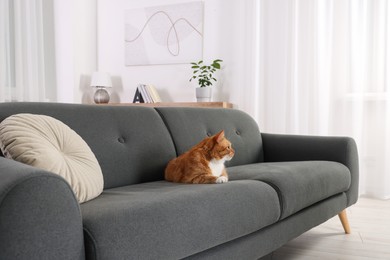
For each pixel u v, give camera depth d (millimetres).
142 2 4824
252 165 2281
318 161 2320
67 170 1280
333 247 2188
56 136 1387
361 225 2662
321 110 3922
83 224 994
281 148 2678
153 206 1143
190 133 2227
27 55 3947
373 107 3721
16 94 3869
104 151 1720
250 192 1514
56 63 4535
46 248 860
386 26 3631
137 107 2049
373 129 3723
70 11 4605
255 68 4199
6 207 806
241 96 4309
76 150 1425
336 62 3850
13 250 814
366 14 3701
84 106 1784
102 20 5031
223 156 1736
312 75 3959
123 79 4953
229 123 2564
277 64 4105
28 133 1275
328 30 3877
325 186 2039
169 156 2039
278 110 4109
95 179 1393
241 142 2553
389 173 3645
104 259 969
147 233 1075
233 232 1373
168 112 2199
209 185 1523
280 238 1727
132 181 1821
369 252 2105
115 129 1833
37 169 886
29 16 3949
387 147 3635
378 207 3252
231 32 4367
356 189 2480
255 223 1483
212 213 1292
